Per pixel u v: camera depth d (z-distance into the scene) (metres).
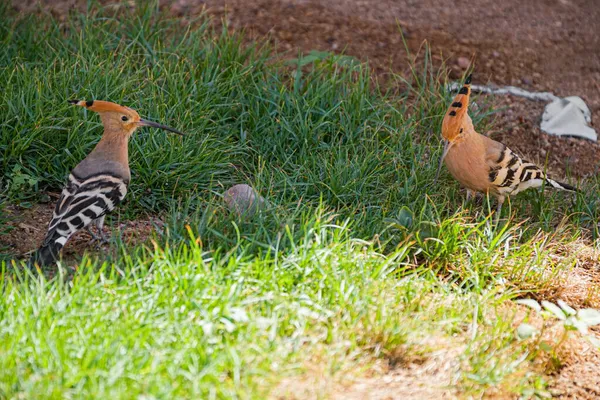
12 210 10.95
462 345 8.63
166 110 12.39
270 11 16.00
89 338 7.61
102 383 7.11
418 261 10.25
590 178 13.09
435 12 16.80
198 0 16.09
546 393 8.29
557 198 12.25
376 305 8.76
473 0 17.44
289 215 10.39
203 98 12.88
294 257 9.13
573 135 14.05
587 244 11.27
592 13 17.56
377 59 15.01
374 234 10.24
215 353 7.64
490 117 14.15
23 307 8.03
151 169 11.38
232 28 15.30
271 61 14.40
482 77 15.06
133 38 14.08
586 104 14.80
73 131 11.56
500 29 16.52
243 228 10.04
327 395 7.67
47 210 11.08
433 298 9.32
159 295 8.32
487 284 10.01
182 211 11.10
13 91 12.02
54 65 12.72
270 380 7.60
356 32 15.70
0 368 7.22
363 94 13.16
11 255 9.93
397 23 15.88
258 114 12.88
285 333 8.27
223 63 13.69
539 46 16.17
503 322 8.93
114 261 9.38
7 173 11.28
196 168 11.60
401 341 8.41
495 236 10.54
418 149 12.70
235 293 8.38
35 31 14.04
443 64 14.26
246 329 8.05
